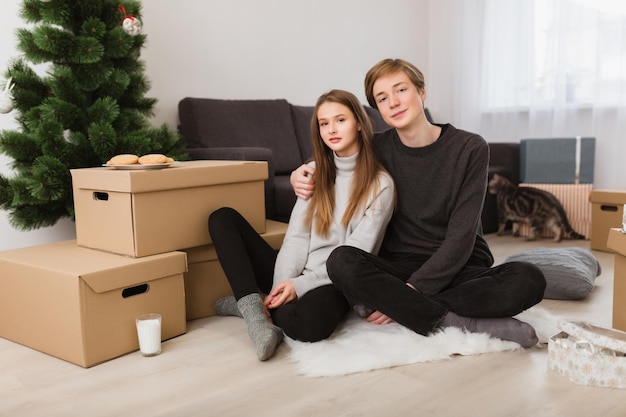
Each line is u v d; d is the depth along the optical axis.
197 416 1.25
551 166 3.45
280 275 1.80
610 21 3.49
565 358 1.38
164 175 1.77
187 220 1.86
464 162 1.67
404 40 4.35
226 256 1.75
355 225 1.76
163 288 1.74
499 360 1.50
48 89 2.28
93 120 2.24
